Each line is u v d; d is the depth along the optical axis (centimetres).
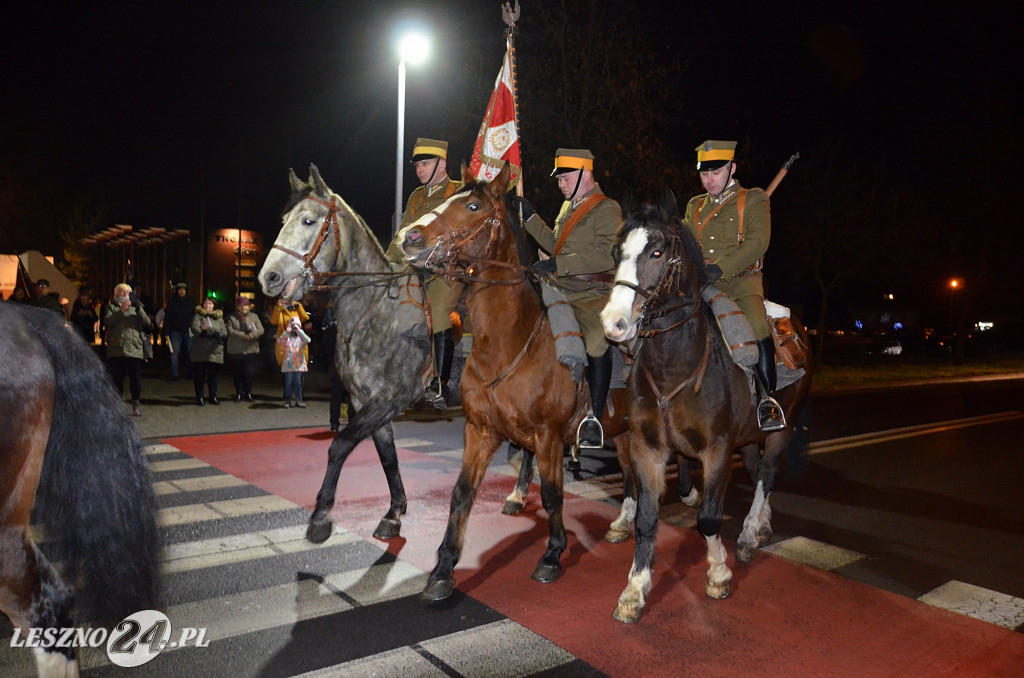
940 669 386
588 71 1644
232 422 1085
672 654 394
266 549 540
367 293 563
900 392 1905
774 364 510
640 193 1675
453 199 456
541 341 473
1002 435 1191
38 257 2362
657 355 446
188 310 1617
